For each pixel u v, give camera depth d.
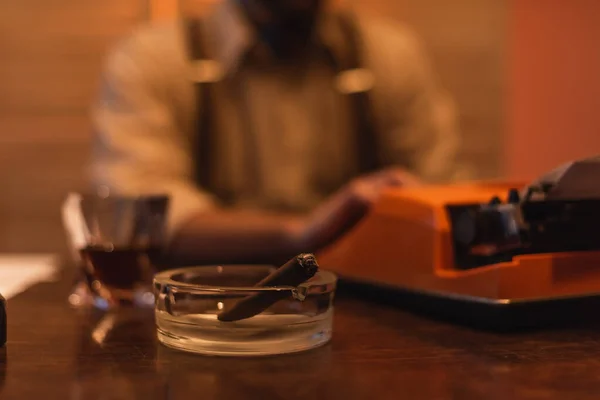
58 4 2.11
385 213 0.80
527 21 2.25
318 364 0.62
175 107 1.46
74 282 0.94
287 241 1.08
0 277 0.99
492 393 0.57
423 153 1.59
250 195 1.46
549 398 0.56
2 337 0.66
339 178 1.51
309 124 1.48
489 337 0.69
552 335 0.69
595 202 0.72
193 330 0.64
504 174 2.26
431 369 0.61
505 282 0.69
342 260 0.85
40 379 0.59
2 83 2.11
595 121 2.32
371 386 0.58
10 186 2.12
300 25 1.46
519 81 2.26
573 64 2.31
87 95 2.12
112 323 0.73
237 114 1.46
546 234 0.71
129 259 0.81
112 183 1.34
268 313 0.64
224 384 0.58
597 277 0.72
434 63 2.22
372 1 2.19
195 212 1.15
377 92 1.56
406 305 0.78
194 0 2.09
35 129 2.12
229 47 1.45
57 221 2.13
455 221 0.76
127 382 0.58
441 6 2.22
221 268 0.69
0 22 2.10
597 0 2.31
